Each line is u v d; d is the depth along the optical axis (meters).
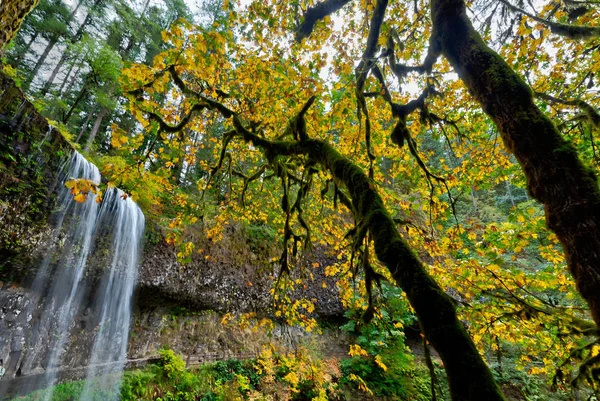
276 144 3.04
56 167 5.91
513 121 1.73
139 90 2.86
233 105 4.59
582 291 1.33
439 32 2.39
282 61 3.90
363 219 1.77
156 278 8.05
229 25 3.54
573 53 3.70
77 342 6.18
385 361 8.91
